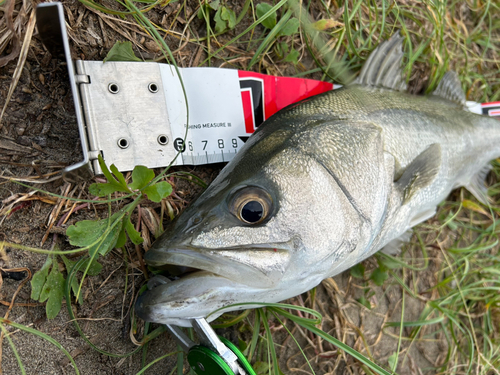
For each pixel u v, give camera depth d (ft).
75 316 0.72
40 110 0.72
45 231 0.70
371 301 1.07
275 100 0.92
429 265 1.17
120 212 0.69
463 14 1.31
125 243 0.74
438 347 1.15
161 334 0.79
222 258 0.62
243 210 0.64
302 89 0.96
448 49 1.25
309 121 0.75
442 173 0.99
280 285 0.67
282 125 0.74
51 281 0.68
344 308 1.02
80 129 0.65
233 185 0.66
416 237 1.15
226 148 0.86
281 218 0.65
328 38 1.05
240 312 0.86
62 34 0.62
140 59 0.81
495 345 1.18
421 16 1.18
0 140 0.69
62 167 0.72
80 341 0.72
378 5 1.10
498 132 1.17
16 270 0.68
